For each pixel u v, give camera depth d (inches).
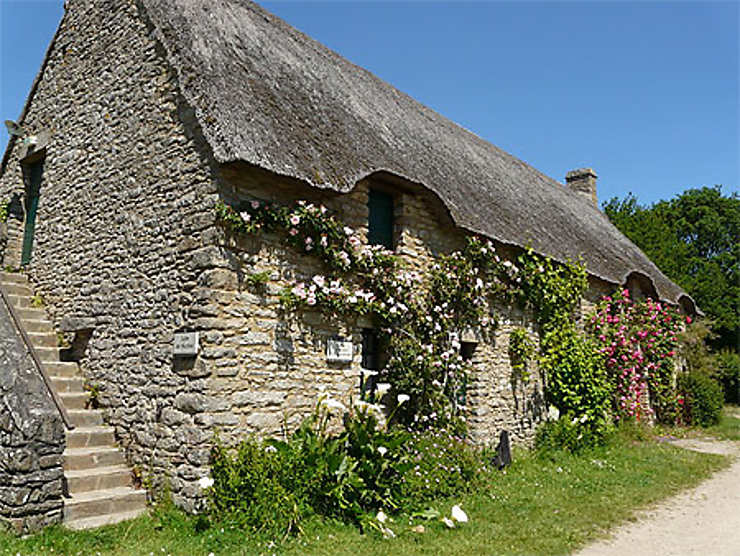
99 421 284.0
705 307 1119.0
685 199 1266.0
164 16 287.9
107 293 299.3
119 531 214.4
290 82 317.4
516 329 410.3
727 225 1214.9
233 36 316.5
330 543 208.7
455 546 215.0
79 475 244.5
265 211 257.6
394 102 459.2
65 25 373.4
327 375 282.8
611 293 536.7
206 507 229.0
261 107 268.7
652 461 397.4
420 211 345.1
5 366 230.5
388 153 325.1
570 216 588.1
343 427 286.4
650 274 625.3
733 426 625.9
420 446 291.4
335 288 279.7
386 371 320.8
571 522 254.2
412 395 320.8
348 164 280.5
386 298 312.3
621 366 513.0
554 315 444.1
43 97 386.9
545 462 365.7
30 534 203.0
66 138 355.3
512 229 402.6
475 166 470.9
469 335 367.9
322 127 295.6
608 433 450.9
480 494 285.4
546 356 436.1
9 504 204.8
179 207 263.7
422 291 338.0
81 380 299.0
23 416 211.0
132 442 268.8
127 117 305.9
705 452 462.0
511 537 230.2
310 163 260.7
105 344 295.1
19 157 398.9
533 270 410.0
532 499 285.6
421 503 259.9
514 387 406.6
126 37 315.9
